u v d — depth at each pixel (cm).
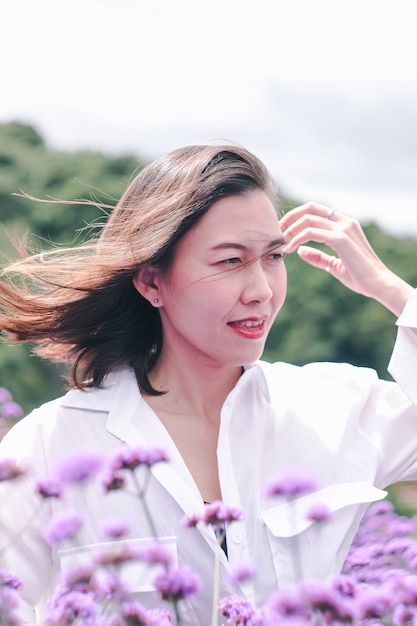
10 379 2017
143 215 219
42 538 214
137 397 226
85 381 237
